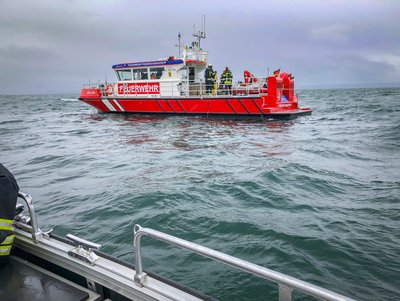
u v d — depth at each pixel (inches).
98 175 274.8
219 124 626.5
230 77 676.7
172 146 417.7
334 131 526.9
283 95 745.0
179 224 163.8
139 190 222.1
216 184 235.1
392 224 160.4
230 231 154.9
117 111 800.3
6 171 84.5
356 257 128.3
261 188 224.1
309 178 247.4
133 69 750.5
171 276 116.4
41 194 225.0
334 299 42.9
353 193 211.9
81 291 72.4
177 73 701.9
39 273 79.4
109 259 76.6
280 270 120.3
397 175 254.5
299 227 157.8
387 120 653.9
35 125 733.9
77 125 702.5
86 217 176.6
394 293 105.9
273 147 398.0
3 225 79.5
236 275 115.9
